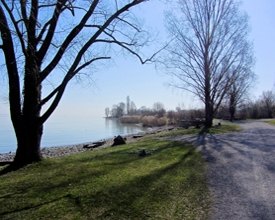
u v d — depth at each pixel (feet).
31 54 22.93
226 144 37.17
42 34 25.63
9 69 23.41
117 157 27.68
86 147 57.52
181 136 51.67
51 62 25.45
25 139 24.45
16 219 11.73
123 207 12.98
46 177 19.34
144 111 250.98
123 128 151.23
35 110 24.85
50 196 14.88
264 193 15.17
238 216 11.89
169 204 13.41
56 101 25.48
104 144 61.77
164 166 22.33
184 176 18.89
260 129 69.21
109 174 19.74
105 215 12.03
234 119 163.63
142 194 14.88
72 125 193.67
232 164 23.30
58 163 24.68
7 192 15.83
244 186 16.56
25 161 24.13
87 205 13.32
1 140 93.45
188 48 76.28
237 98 150.10
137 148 34.50
